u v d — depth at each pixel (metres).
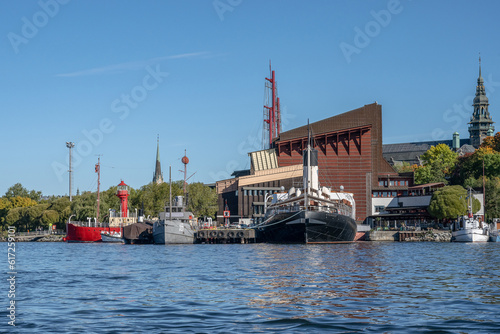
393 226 168.50
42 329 26.80
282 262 65.00
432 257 74.06
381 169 179.25
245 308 31.98
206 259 72.56
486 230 132.00
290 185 167.50
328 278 47.16
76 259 78.50
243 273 52.03
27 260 77.44
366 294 37.31
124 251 100.56
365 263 63.22
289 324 27.39
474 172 199.75
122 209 161.50
